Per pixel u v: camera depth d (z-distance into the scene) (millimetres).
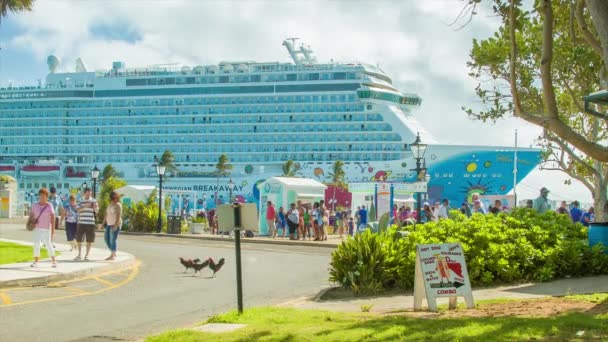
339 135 79625
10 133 91625
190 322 10766
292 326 8922
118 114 88562
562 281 14500
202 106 85438
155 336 8719
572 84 24688
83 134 89438
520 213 17875
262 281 17203
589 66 20047
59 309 12195
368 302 12570
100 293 14617
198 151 84750
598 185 24281
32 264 18734
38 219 18656
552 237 15977
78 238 21281
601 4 8984
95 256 22906
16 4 27797
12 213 60781
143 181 86250
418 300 10984
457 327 8359
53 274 16938
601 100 10477
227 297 14023
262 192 42000
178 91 86438
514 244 15055
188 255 26203
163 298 13820
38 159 90312
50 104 90500
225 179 82812
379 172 75812
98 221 50969
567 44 19828
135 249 29547
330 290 14359
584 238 17344
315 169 78625
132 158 87375
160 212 46188
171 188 84688
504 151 66375
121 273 19031
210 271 19875
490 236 15016
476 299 12125
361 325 8789
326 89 80812
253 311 10305
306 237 39531
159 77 87875
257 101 83312
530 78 21062
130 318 11172
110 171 85375
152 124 87062
